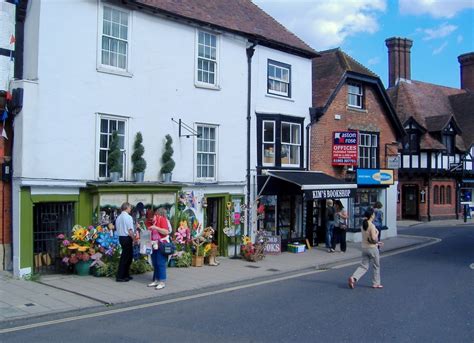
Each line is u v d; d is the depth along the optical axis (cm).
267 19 1797
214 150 1459
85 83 1141
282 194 1672
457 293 968
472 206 3678
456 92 4122
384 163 2141
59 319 753
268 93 1634
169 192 1277
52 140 1077
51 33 1077
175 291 956
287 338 660
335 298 919
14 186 1045
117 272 1031
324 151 1828
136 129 1245
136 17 1248
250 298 919
